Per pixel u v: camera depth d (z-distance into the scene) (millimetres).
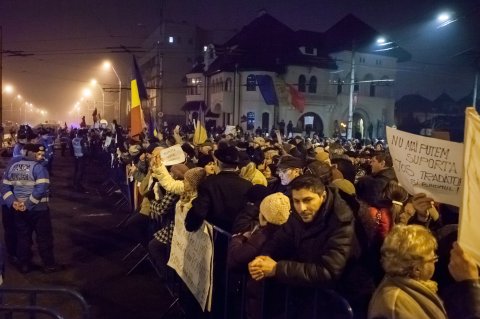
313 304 3455
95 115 31047
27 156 7465
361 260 3297
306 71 47312
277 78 45969
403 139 3217
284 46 47875
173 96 68875
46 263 7523
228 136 18234
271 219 3723
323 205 3305
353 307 3299
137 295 6539
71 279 7195
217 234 4906
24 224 7461
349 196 3576
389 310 2459
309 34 50500
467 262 2500
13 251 8000
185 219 5031
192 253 5164
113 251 8781
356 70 49969
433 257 2572
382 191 4137
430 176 3123
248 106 46281
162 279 7121
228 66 47250
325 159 7605
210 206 4887
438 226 3566
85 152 17156
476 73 27531
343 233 3211
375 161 6852
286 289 3639
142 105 10289
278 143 13977
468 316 2402
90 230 10531
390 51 51531
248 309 4047
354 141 25953
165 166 6277
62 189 17016
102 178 20672
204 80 54281
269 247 3605
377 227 3639
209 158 8016
